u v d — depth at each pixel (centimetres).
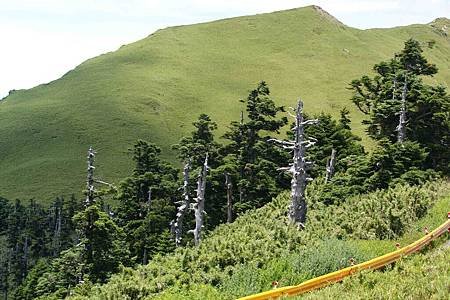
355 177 4250
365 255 2031
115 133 13875
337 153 5538
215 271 1947
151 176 5747
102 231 3744
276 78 16712
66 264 3788
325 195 4266
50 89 18150
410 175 3934
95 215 3750
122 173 12375
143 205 5647
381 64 6312
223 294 1705
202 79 17000
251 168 5528
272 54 18675
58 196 11819
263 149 5750
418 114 4912
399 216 2714
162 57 18750
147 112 14738
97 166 12631
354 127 12075
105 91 16200
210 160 5694
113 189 4038
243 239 2372
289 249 2192
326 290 1455
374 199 3319
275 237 2347
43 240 10138
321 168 5412
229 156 5700
